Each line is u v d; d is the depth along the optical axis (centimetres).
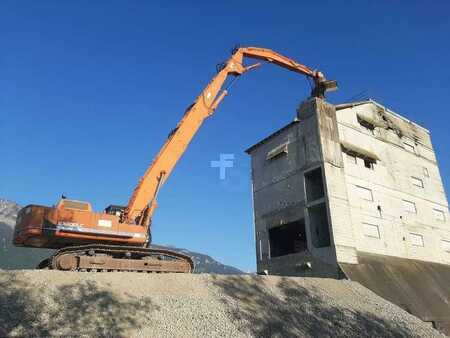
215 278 1755
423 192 3806
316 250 2834
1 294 1212
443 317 2655
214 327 1327
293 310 1642
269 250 3269
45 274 1393
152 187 1947
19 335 1056
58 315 1190
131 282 1505
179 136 2058
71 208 1759
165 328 1262
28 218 1677
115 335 1162
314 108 3155
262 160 3588
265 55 2767
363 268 2731
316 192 3133
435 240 3653
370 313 1858
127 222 1864
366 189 3222
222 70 2336
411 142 3994
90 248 1734
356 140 3369
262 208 3441
